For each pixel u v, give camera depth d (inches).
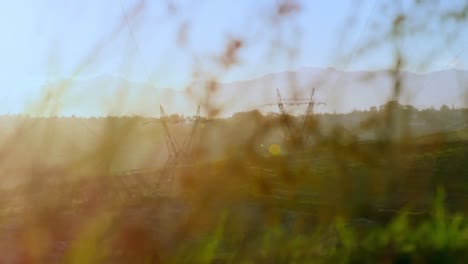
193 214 149.6
